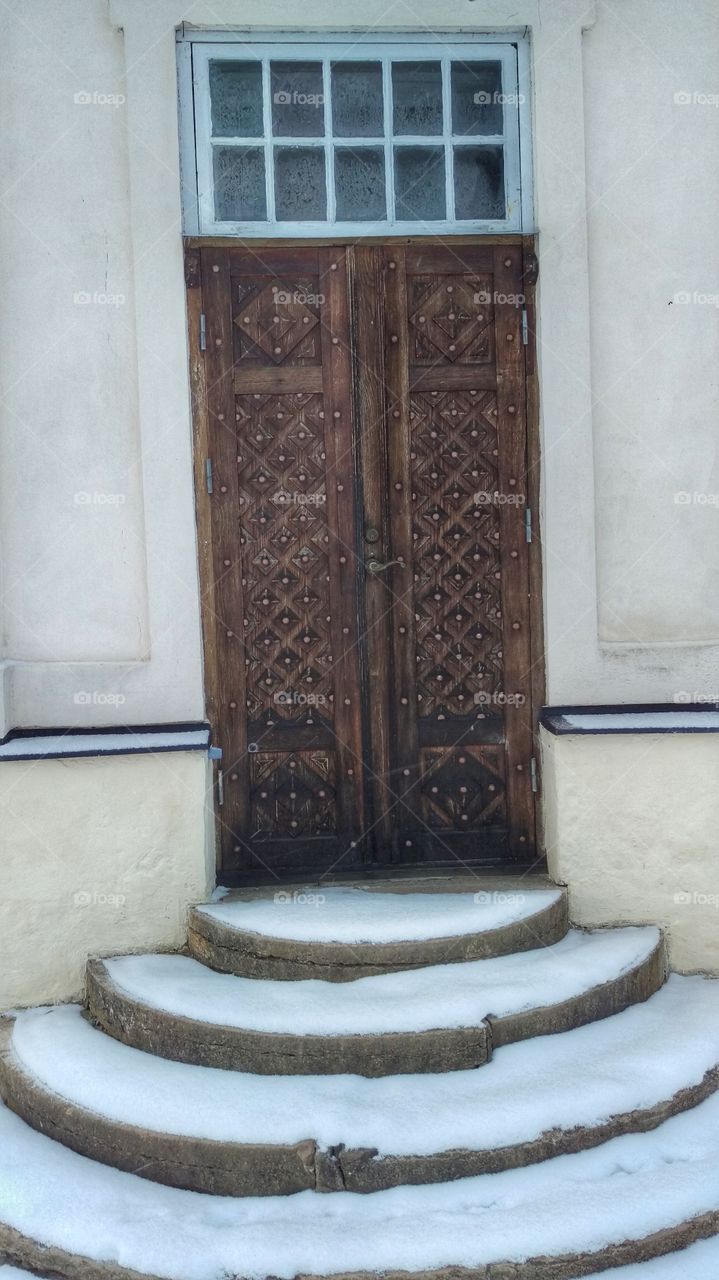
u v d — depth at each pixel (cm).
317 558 479
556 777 462
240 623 478
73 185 460
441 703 486
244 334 472
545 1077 374
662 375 477
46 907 453
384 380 476
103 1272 329
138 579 470
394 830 488
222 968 432
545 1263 323
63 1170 363
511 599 483
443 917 425
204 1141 355
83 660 470
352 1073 381
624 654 482
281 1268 323
